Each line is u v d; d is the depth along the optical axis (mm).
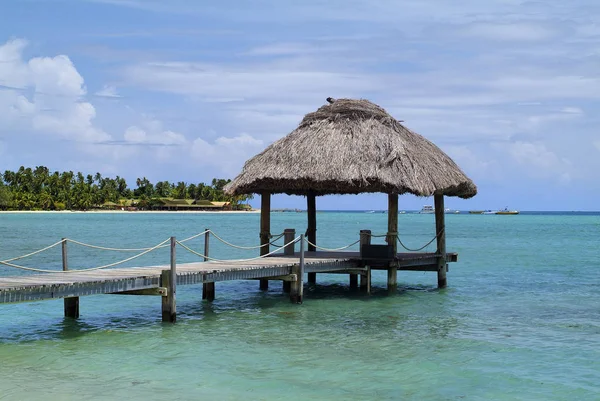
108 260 29922
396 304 17469
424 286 21703
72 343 12375
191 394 9328
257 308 16609
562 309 16812
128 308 16391
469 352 11898
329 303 17531
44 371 10438
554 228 85375
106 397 9164
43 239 48812
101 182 176750
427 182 18000
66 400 9016
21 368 10609
